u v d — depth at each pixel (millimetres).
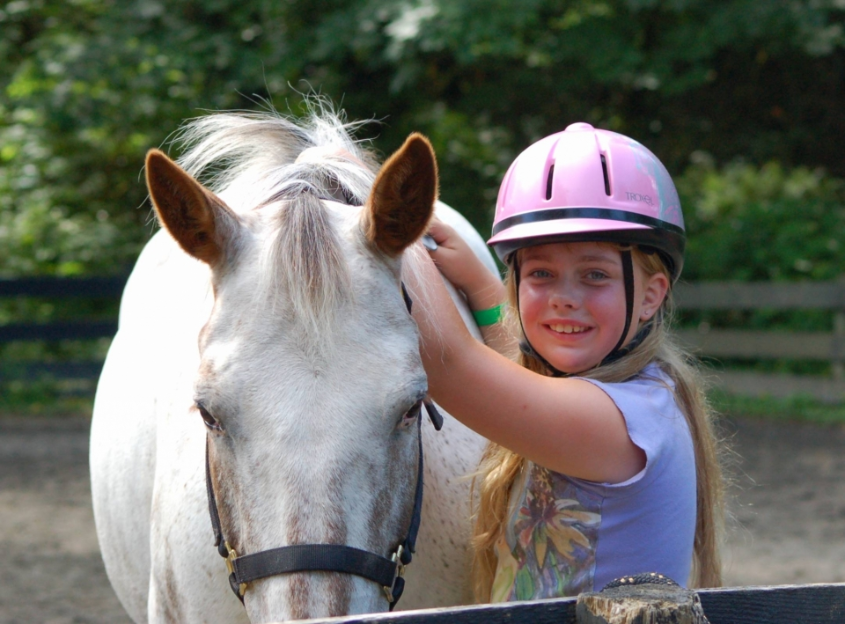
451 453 2457
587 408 2002
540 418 1986
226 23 10977
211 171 2598
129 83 10516
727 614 1683
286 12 10625
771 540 6027
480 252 3330
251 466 1745
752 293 11086
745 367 11461
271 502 1722
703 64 11461
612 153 2156
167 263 3002
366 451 1747
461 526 2408
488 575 2307
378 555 1757
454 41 9297
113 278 11305
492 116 12391
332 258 1835
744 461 8172
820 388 10352
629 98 12695
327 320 1775
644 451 2012
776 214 12219
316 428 1727
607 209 2086
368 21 9719
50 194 12844
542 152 2199
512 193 2197
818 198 12844
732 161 14031
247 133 2455
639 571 2055
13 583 5375
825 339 10555
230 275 1884
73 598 5137
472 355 2033
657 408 2086
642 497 2031
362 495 1742
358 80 11508
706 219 12820
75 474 8086
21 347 12242
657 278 2193
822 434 9219
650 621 1503
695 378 2330
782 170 14016
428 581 2357
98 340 12109
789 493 7168
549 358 2162
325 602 1681
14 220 12422
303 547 1686
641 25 10969
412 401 1797
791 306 10859
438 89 11922
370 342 1804
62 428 9938
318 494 1702
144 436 2627
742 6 10531
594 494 2051
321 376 1759
